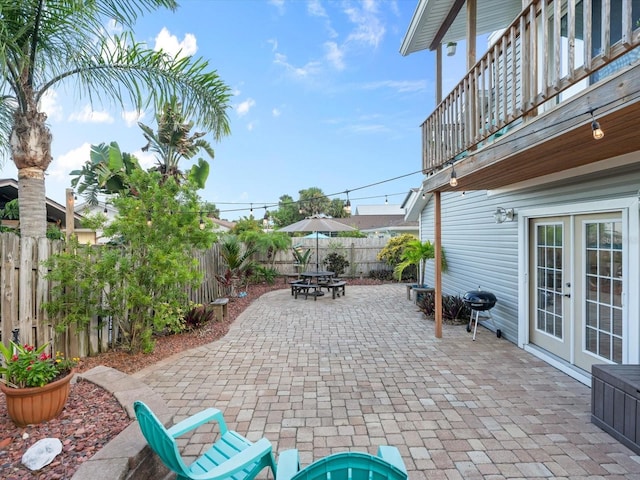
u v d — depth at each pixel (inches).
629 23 85.4
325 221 422.6
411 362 191.2
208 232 216.4
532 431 122.3
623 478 98.3
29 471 85.2
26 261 159.8
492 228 254.7
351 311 324.5
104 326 194.1
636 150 132.8
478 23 275.1
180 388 157.2
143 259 191.5
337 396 149.8
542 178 188.7
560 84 110.9
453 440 117.0
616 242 153.4
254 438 118.6
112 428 103.9
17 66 160.9
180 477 78.8
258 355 202.4
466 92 179.2
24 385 105.7
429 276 412.5
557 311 190.1
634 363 141.8
